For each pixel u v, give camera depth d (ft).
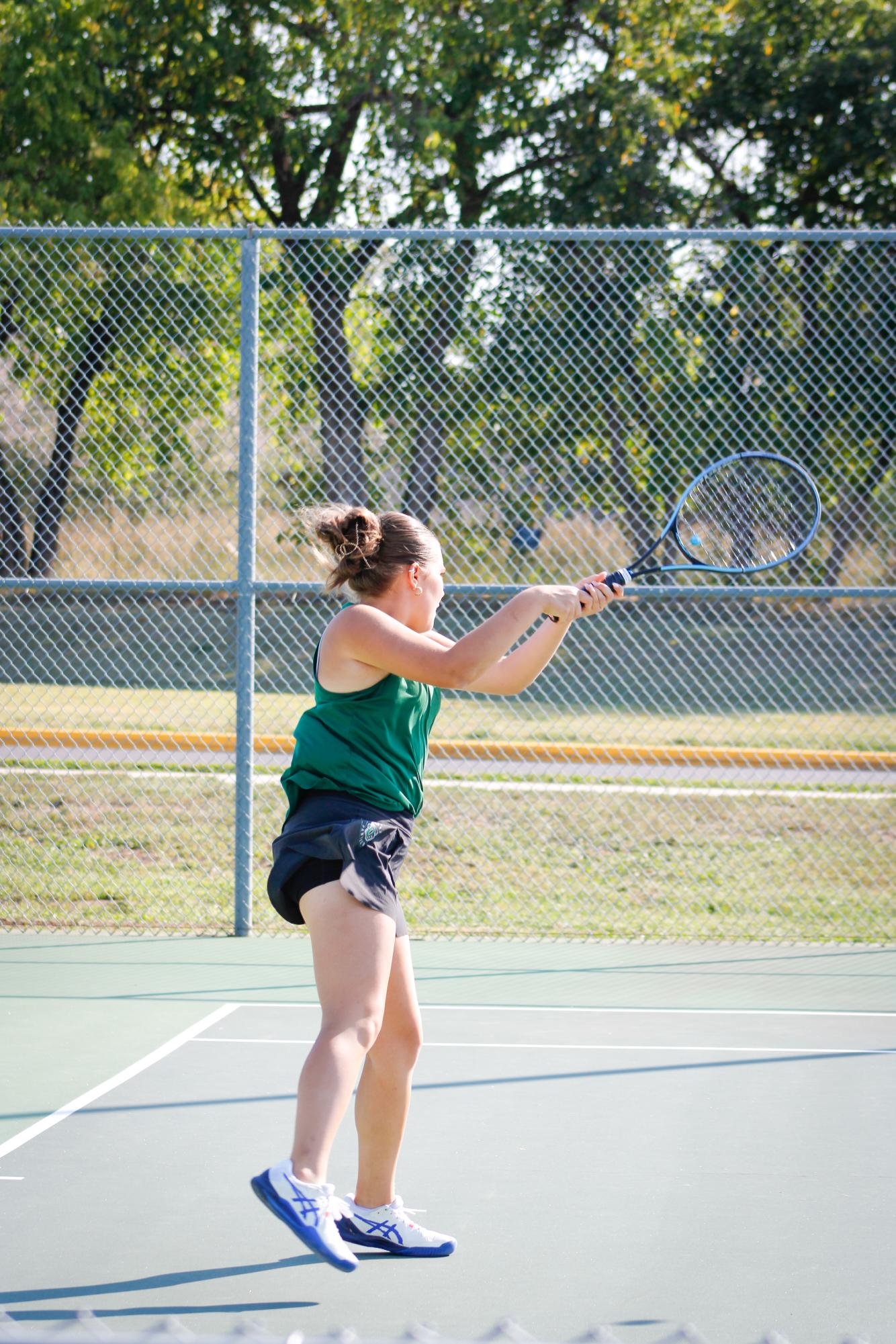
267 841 69.82
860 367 115.14
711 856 67.92
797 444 120.98
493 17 155.12
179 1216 28.84
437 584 27.02
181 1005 46.11
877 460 119.34
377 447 102.78
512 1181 30.86
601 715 105.19
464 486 107.86
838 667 115.65
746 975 51.16
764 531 32.04
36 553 95.45
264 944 55.16
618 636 119.65
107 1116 34.96
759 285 118.93
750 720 104.01
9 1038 42.06
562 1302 24.88
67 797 75.77
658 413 115.44
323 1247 21.62
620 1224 28.55
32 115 136.56
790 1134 34.12
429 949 55.01
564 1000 47.29
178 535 110.52
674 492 114.83
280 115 163.63
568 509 111.45
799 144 166.81
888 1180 31.14
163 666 111.96
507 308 108.88
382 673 24.86
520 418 109.81
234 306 91.66
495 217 163.43
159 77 160.56
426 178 160.35
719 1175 31.32
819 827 71.92
